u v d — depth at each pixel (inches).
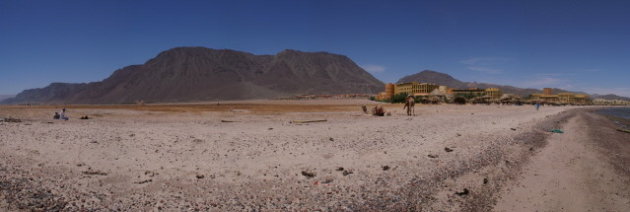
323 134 557.9
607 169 369.7
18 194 225.6
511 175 327.9
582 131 826.8
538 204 250.5
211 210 215.3
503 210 236.4
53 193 233.5
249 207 223.0
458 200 251.4
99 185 257.1
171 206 219.9
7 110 1115.9
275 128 657.6
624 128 1041.5
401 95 4552.2
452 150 429.7
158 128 619.2
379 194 256.5
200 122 807.7
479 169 344.5
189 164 328.2
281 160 353.4
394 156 385.1
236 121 857.5
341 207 227.8
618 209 244.2
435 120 942.4
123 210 210.4
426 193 263.1
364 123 805.2
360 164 344.2
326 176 298.8
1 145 378.0
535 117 1358.3
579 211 239.1
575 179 322.7
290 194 251.1
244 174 299.6
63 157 335.9
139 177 281.1
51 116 946.1
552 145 538.0
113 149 385.1
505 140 553.9
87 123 703.1
